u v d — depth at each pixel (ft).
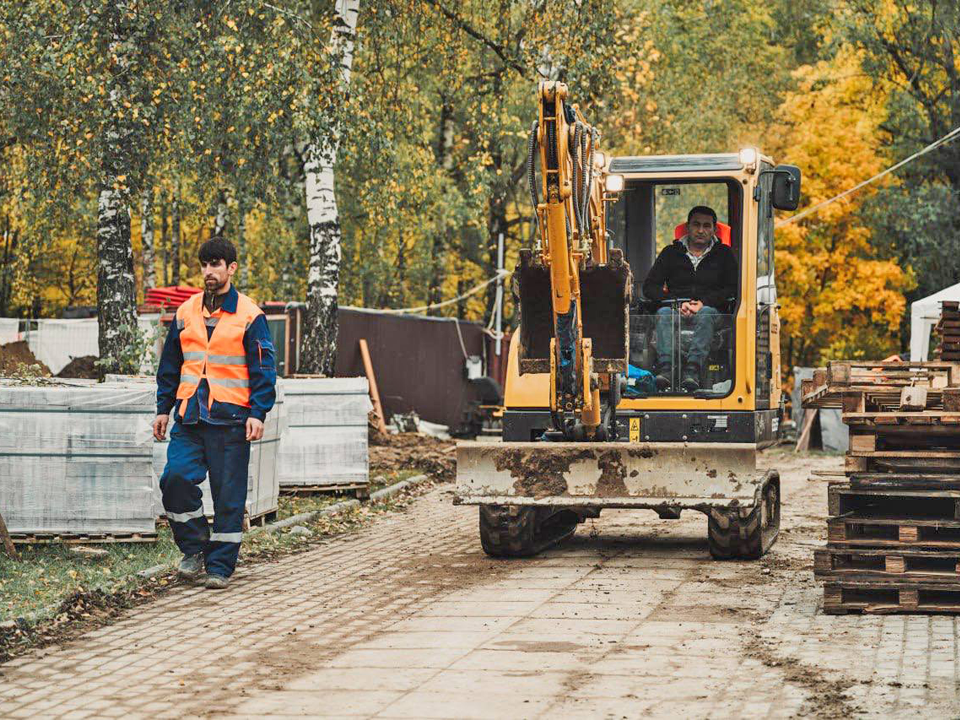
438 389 114.01
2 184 80.43
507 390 48.01
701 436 47.26
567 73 84.43
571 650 30.55
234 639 32.45
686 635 31.96
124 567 40.37
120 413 43.55
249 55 66.54
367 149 81.56
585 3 84.74
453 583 40.57
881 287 136.15
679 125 133.80
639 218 51.16
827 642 30.58
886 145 144.25
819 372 39.45
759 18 165.17
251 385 40.34
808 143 137.18
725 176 48.16
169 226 145.28
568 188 37.40
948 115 133.18
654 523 56.39
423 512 59.93
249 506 49.39
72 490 43.42
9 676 28.89
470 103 92.63
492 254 147.33
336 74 68.08
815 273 137.69
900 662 28.17
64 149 66.18
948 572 33.58
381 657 30.19
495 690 26.86
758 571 42.16
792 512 59.52
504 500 42.98
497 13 89.40
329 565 44.32
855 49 133.39
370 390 97.86
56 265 157.89
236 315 40.42
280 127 72.64
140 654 30.89
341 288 128.98
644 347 48.03
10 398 43.06
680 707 25.21
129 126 64.80
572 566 43.75
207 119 71.15
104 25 63.10
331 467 60.03
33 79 65.05
